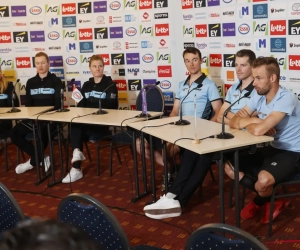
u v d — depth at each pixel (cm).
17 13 528
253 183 290
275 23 395
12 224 208
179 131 310
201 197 356
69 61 532
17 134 432
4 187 205
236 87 360
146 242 287
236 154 270
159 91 418
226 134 287
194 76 402
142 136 347
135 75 511
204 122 337
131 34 502
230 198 332
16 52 536
